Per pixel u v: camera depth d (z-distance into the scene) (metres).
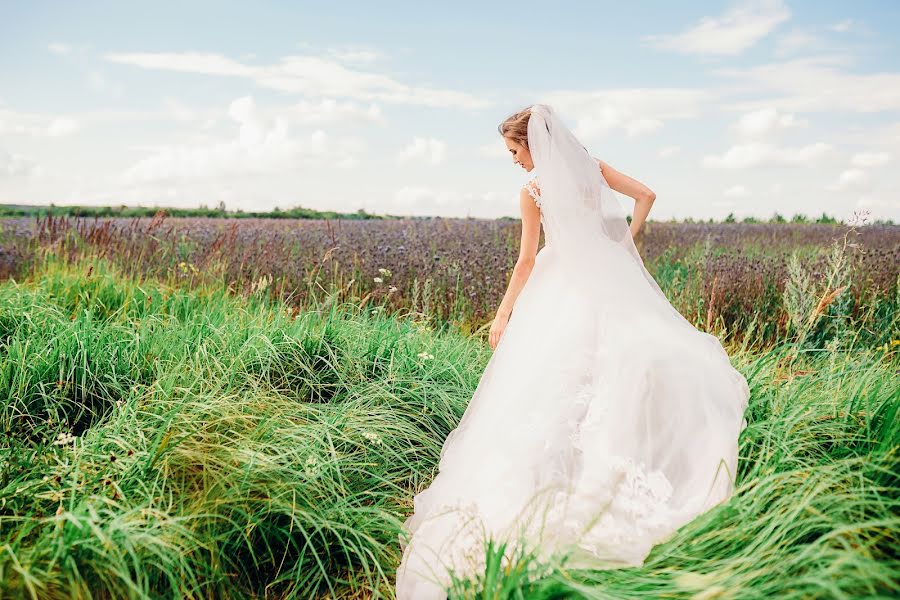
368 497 2.85
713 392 2.58
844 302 4.80
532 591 1.92
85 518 1.92
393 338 4.00
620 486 2.36
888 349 3.84
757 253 8.30
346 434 3.02
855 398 2.64
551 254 3.05
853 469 2.21
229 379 3.26
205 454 2.49
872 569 1.58
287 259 6.57
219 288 5.47
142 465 2.40
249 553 2.38
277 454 2.68
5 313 3.93
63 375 3.25
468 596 2.04
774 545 1.92
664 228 12.16
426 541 2.38
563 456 2.50
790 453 2.33
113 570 1.83
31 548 1.96
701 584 1.82
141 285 5.45
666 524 2.24
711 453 2.43
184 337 3.70
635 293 2.79
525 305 3.03
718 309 5.29
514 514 2.36
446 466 2.84
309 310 4.61
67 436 2.68
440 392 3.62
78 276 5.17
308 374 3.59
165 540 2.07
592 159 3.01
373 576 2.40
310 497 2.52
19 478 2.35
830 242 9.08
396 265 6.39
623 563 2.12
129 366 3.42
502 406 2.76
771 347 4.75
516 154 3.11
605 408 2.55
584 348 2.71
